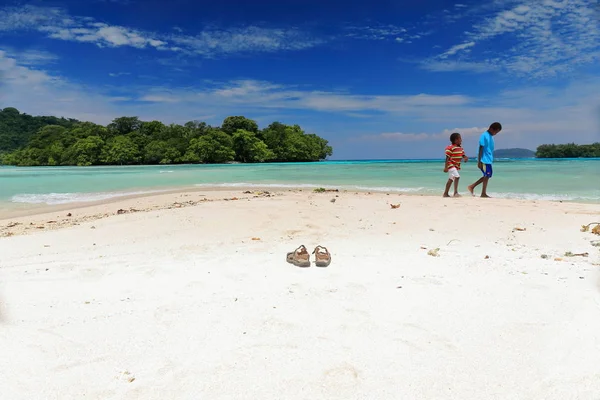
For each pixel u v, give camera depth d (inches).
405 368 104.3
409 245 243.8
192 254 224.1
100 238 269.1
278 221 312.0
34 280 180.7
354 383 97.7
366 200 417.7
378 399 91.7
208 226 297.9
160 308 145.9
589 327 124.0
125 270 194.2
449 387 96.0
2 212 408.8
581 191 539.8
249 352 113.1
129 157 2930.6
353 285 168.4
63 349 115.7
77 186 665.6
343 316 137.2
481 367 104.3
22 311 144.9
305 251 207.8
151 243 254.1
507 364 105.5
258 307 145.8
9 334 125.2
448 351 112.6
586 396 91.4
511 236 265.1
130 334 125.3
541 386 95.7
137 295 160.6
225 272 189.0
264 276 182.7
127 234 278.7
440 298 152.5
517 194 513.7
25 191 593.0
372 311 141.3
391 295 156.5
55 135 3265.3
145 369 105.2
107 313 142.3
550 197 483.5
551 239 254.7
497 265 196.5
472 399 91.4
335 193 520.7
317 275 183.6
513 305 144.0
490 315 135.9
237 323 132.3
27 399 92.8
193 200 474.0
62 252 235.3
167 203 455.5
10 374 102.8
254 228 291.6
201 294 160.2
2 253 233.9
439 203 393.4
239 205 378.9
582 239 251.9
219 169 1294.3
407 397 92.3
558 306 141.7
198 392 94.8
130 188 631.2
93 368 105.9
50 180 792.3
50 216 381.7
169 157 2962.6
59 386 97.9
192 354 112.7
